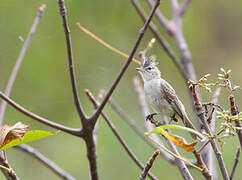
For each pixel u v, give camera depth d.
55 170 7.46
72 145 12.05
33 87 12.23
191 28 13.71
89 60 12.95
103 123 11.88
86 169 11.76
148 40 13.27
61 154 11.93
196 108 4.77
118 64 13.21
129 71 13.27
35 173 11.66
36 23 8.03
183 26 13.72
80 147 12.04
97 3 12.69
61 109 12.31
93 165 5.45
